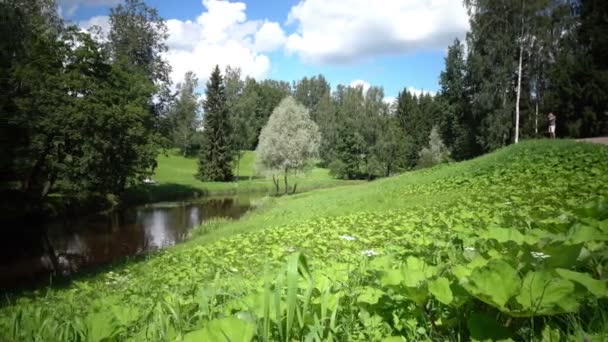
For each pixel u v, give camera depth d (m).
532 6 36.94
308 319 2.10
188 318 2.70
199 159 66.81
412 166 82.50
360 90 92.31
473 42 40.41
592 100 37.75
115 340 2.37
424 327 2.05
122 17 46.25
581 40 40.03
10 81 25.58
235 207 37.41
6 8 26.30
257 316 2.10
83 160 27.92
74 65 31.45
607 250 2.29
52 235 24.67
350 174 76.44
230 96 71.12
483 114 41.81
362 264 3.56
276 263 5.72
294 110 49.09
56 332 2.57
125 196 40.56
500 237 2.89
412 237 5.86
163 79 49.38
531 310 1.49
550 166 15.52
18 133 26.22
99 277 10.80
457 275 2.00
